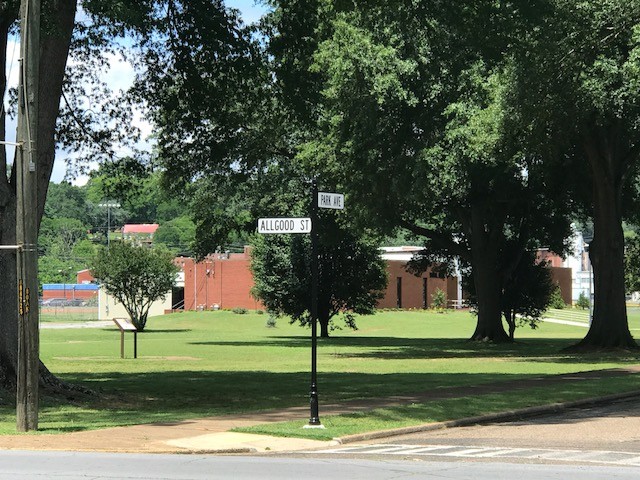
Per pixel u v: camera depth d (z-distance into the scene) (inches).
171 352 1736.0
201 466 464.4
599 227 1646.2
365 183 1561.3
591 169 1649.9
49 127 840.9
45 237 6510.8
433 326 3265.3
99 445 542.3
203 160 1141.7
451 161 1457.9
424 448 548.4
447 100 1480.1
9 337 819.4
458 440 587.5
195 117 1089.4
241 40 983.0
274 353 1720.0
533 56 1157.1
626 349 1615.4
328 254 2415.1
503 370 1222.3
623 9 1182.3
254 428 604.4
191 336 2507.4
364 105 1475.1
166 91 1088.2
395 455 515.5
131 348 1851.6
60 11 831.7
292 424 625.3
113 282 2780.5
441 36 1341.0
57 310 4621.1
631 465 480.1
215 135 1115.3
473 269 2096.5
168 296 4089.6
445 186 1483.8
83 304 4926.2
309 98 1084.5
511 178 1750.7
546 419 711.7
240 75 1011.9
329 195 629.3
